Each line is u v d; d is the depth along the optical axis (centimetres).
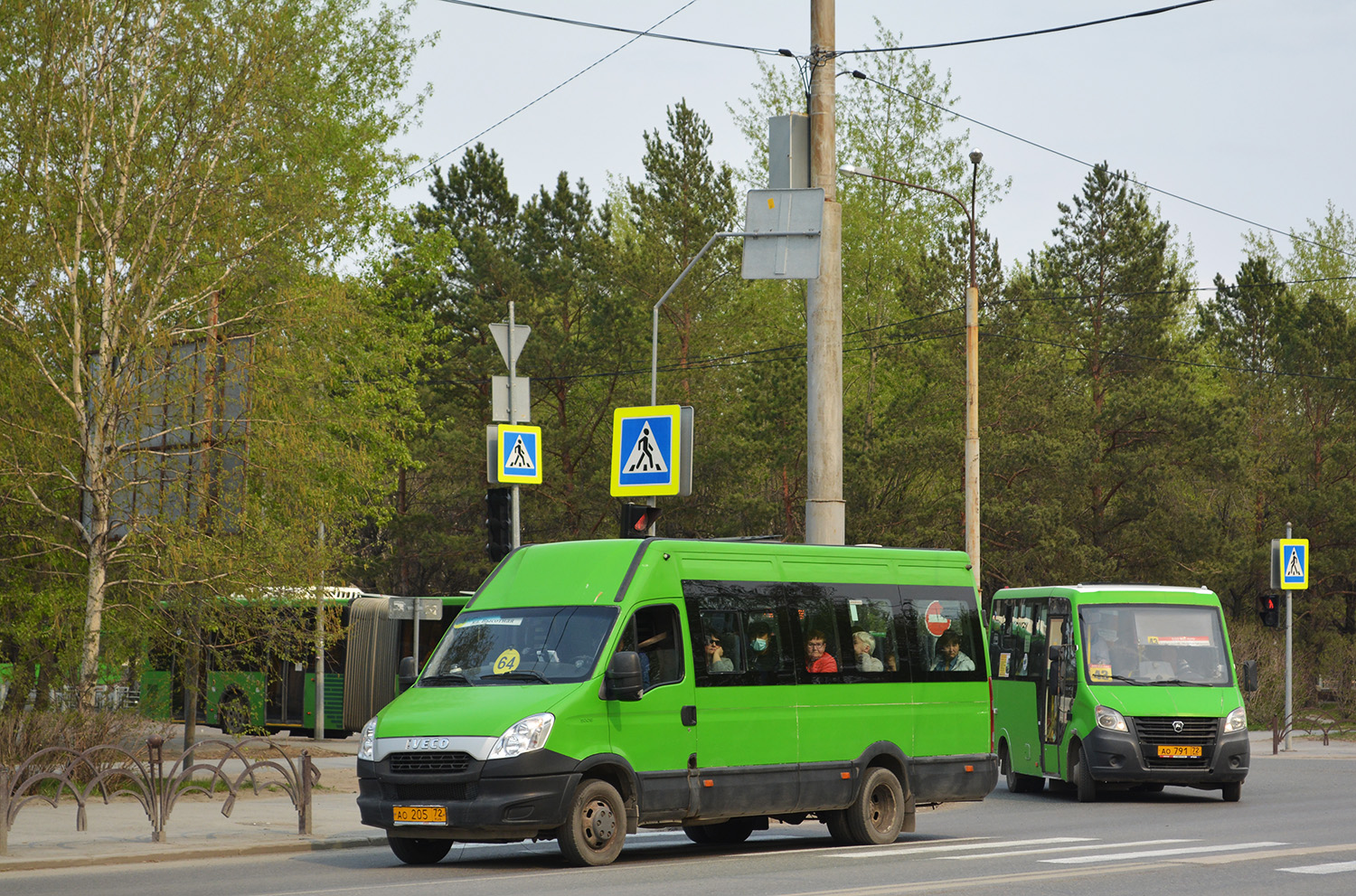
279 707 6306
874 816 2672
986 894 1903
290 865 2350
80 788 3288
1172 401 8550
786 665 2570
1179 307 10581
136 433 3525
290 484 3606
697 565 2502
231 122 3662
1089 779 3734
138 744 3481
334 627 3772
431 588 11362
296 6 3853
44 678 3641
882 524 8356
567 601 2420
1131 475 8475
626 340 9044
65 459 3516
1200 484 8788
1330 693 8031
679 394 8806
